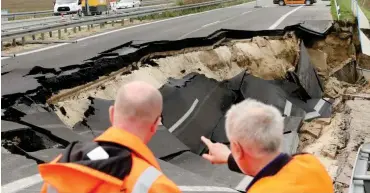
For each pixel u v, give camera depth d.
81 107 10.20
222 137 12.32
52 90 10.11
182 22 23.97
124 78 12.55
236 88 15.73
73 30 20.47
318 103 17.56
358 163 4.23
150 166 2.55
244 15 27.56
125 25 23.89
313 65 20.39
